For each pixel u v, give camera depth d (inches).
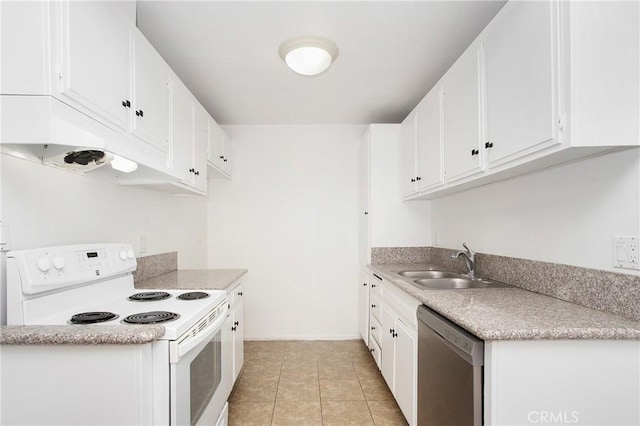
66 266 50.2
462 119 68.8
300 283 133.6
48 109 40.1
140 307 55.8
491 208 77.8
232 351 83.3
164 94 70.4
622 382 40.1
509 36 52.6
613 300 46.3
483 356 41.7
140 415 39.8
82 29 44.6
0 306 43.7
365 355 116.0
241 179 134.0
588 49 41.0
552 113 43.5
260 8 63.4
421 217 114.1
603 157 47.9
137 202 80.0
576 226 52.9
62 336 38.2
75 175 58.3
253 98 107.6
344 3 62.1
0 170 43.9
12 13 40.3
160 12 64.2
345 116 124.9
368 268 113.6
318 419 77.4
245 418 77.7
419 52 79.6
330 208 134.6
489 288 66.3
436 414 53.3
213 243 133.3
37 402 39.0
